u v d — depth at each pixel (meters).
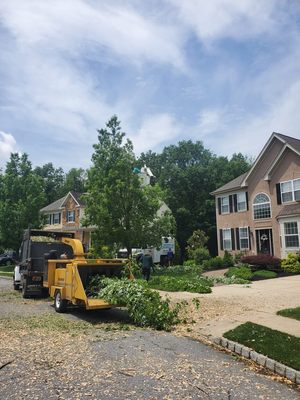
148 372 5.74
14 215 33.62
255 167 30.05
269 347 6.82
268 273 21.05
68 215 48.16
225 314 10.40
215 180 51.16
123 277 11.59
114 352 6.86
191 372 5.80
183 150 62.84
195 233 35.66
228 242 32.69
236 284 18.08
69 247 16.94
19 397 4.73
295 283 17.03
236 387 5.23
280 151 27.84
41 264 15.46
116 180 24.39
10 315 11.11
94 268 11.75
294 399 4.88
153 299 10.01
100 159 25.69
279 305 11.29
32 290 15.10
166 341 7.88
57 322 9.99
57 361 6.24
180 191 50.56
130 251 24.55
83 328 9.22
